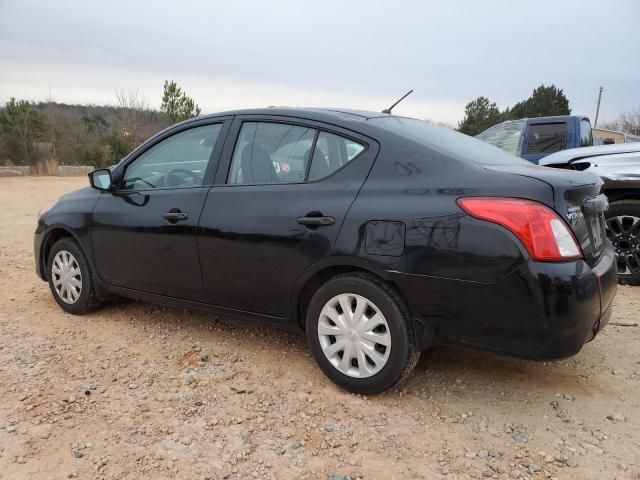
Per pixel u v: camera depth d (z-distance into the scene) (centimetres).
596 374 339
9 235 829
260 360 362
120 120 3784
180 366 353
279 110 350
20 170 2631
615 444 265
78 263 436
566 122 750
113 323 432
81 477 241
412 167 293
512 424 284
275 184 333
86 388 321
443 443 267
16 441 267
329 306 312
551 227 256
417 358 298
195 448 263
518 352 267
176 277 373
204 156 371
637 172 511
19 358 364
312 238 307
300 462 253
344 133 318
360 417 290
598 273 272
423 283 277
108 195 418
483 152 334
